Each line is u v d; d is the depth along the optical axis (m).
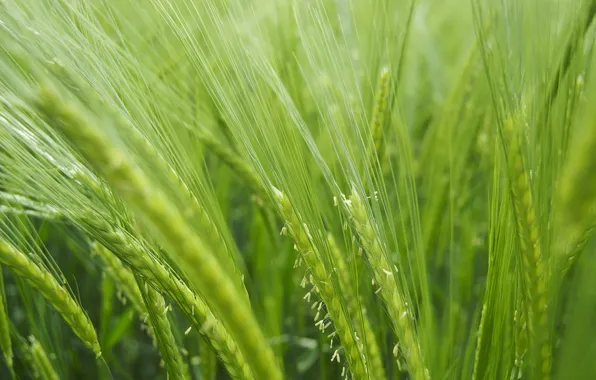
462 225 0.54
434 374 0.40
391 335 0.47
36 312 0.51
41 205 0.40
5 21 0.32
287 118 0.37
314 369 0.54
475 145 0.54
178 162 0.34
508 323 0.37
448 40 0.91
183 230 0.27
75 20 0.36
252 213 0.63
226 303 0.28
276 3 0.54
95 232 0.34
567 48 0.37
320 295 0.34
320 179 0.50
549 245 0.34
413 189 0.40
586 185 0.31
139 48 0.51
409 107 0.72
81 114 0.26
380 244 0.34
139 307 0.43
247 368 0.32
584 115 0.31
